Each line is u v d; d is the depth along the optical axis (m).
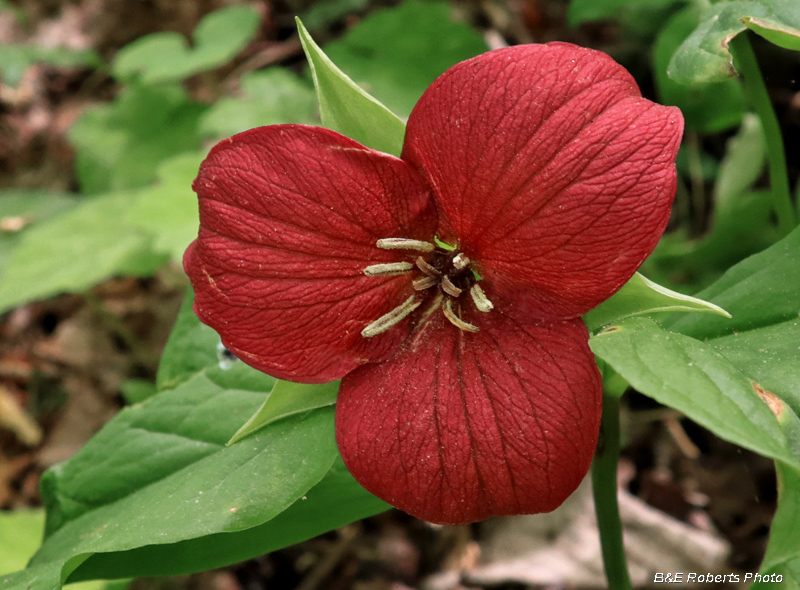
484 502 0.25
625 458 0.45
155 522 0.27
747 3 0.28
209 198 0.24
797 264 0.27
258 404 0.30
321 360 0.25
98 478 0.31
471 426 0.25
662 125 0.23
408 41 0.51
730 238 0.43
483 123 0.24
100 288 0.65
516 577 0.40
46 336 0.64
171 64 0.57
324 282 0.25
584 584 0.39
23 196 0.66
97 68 0.78
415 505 0.25
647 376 0.23
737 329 0.27
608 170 0.23
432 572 0.42
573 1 0.43
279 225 0.25
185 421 0.30
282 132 0.24
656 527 0.40
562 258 0.24
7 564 0.37
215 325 0.25
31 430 0.58
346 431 0.25
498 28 0.61
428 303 0.26
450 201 0.25
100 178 0.63
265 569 0.44
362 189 0.25
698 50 0.28
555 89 0.23
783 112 0.48
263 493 0.27
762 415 0.23
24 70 0.66
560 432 0.24
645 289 0.24
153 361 0.59
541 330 0.25
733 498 0.41
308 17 0.67
